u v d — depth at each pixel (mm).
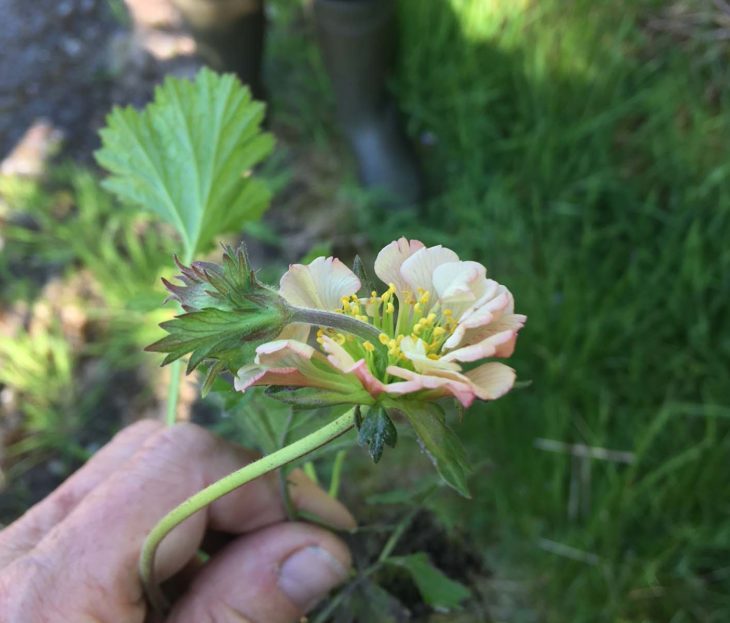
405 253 99
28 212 302
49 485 249
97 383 264
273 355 88
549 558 220
